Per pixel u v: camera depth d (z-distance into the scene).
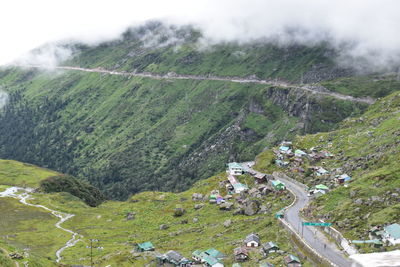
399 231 93.50
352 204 120.44
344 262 91.50
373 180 134.38
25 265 106.00
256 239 122.19
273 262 103.62
